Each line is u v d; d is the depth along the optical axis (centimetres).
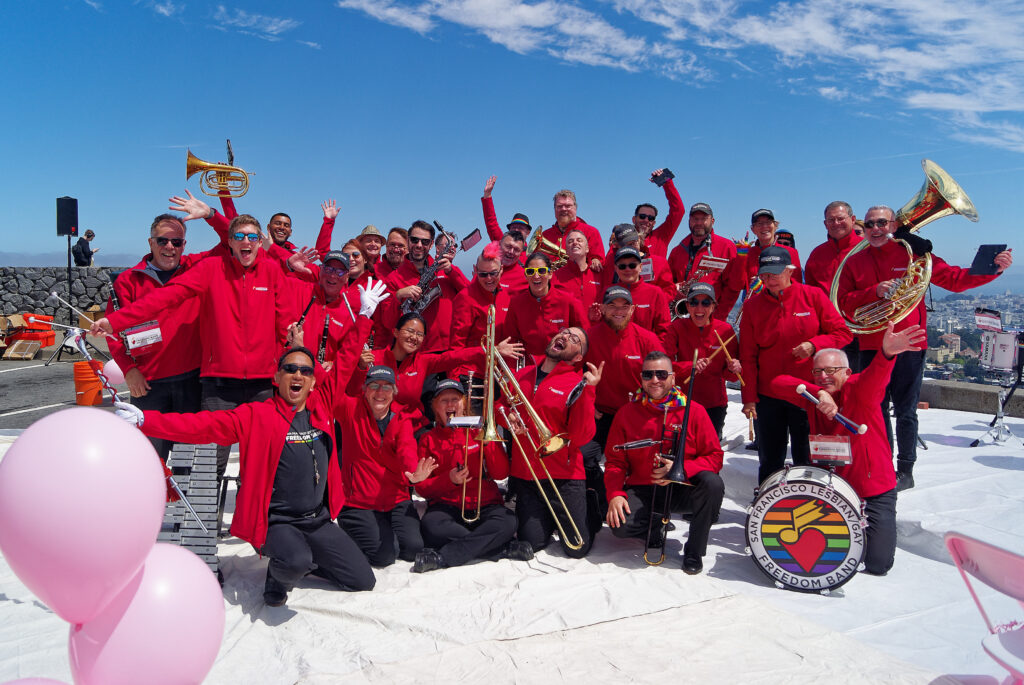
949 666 398
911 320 667
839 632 437
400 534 547
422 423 616
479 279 696
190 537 485
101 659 265
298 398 468
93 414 249
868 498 532
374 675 380
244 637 424
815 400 526
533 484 571
